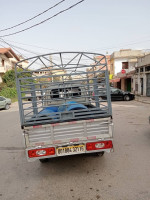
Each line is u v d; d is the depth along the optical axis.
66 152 3.18
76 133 3.22
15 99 23.44
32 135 3.14
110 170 3.51
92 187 2.97
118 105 13.29
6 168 3.96
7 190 3.08
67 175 3.45
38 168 3.86
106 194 2.76
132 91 23.31
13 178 3.49
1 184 3.29
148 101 14.45
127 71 27.70
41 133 3.15
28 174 3.62
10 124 8.70
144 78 18.92
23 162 4.23
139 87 20.41
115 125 7.07
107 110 3.28
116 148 4.63
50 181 3.27
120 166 3.65
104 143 3.22
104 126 3.26
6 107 15.04
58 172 3.60
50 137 3.17
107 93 3.26
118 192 2.79
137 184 2.97
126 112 9.98
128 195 2.70
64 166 3.84
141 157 4.01
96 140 3.21
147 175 3.24
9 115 11.65
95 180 3.18
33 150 3.12
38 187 3.10
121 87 28.03
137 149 4.48
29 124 3.14
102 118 3.21
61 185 3.11
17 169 3.88
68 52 3.63
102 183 3.07
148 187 2.88
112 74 30.75
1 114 12.41
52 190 2.97
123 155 4.18
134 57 28.38
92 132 3.24
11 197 2.87
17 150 5.05
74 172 3.54
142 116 8.59
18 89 3.13
